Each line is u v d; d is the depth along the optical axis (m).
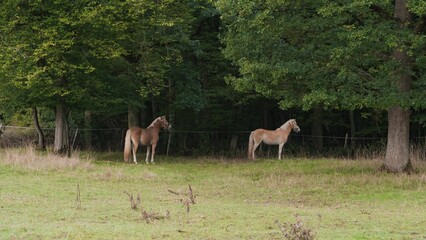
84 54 31.16
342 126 49.06
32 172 24.30
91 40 30.42
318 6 23.59
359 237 12.06
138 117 43.88
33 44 29.47
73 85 31.02
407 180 23.34
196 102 38.91
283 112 50.19
